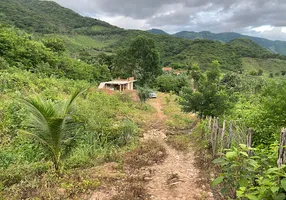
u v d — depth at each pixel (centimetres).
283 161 270
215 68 1197
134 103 2169
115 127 1002
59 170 539
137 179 534
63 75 2589
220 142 667
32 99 506
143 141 995
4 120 816
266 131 617
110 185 492
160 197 445
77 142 704
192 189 481
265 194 225
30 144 688
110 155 720
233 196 370
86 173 555
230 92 1223
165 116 1844
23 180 491
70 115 571
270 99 717
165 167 643
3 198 408
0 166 548
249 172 291
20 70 1886
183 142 975
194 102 1170
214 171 573
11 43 2183
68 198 422
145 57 4403
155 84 4178
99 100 1662
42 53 2581
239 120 792
